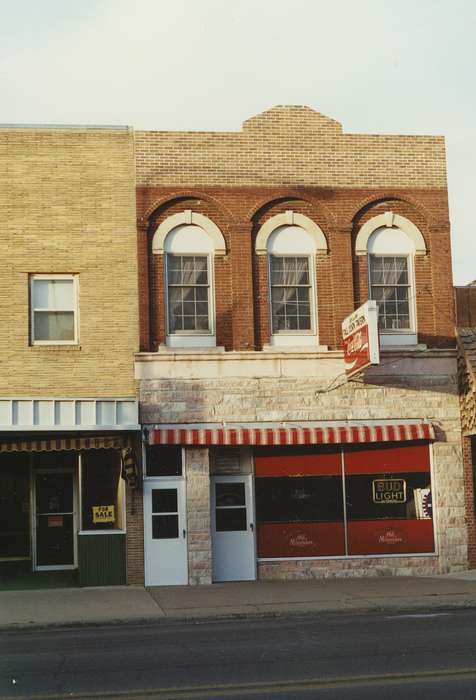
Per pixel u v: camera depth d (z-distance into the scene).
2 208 21.27
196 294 21.83
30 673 10.73
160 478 21.00
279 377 21.62
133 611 16.52
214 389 21.38
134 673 10.55
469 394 21.72
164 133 21.98
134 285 21.50
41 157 21.55
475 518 22.06
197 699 9.09
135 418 20.50
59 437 20.03
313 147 22.56
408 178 22.83
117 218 21.61
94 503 20.91
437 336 22.41
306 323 22.12
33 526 21.97
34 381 20.88
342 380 21.78
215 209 22.06
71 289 21.44
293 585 20.09
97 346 21.19
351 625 14.38
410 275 22.62
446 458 22.02
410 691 9.23
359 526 21.73
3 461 22.06
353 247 22.47
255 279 22.03
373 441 21.61
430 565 21.78
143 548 20.69
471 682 9.60
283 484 21.67
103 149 21.78
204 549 20.86
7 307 21.00
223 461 21.58
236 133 22.28
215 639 13.19
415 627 13.85
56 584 20.52
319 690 9.38
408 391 22.06
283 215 22.27
